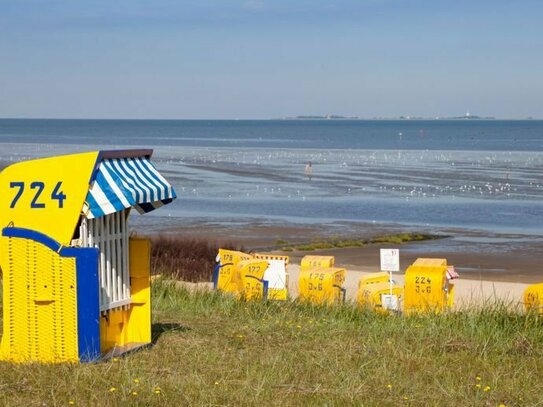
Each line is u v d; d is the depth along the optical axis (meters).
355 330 11.30
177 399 7.59
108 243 9.20
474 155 124.50
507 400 7.95
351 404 7.67
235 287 16.66
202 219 45.31
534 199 57.75
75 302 8.50
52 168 8.66
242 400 7.64
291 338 10.53
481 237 39.28
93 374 8.11
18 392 7.58
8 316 8.59
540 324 11.56
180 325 11.00
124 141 183.25
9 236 8.54
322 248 35.47
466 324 11.51
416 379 8.62
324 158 112.12
